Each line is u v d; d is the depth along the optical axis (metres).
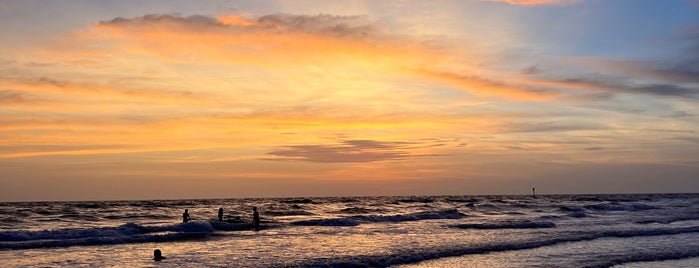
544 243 31.50
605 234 36.47
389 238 35.84
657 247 29.92
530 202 120.25
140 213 70.44
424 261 24.86
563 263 24.22
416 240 34.25
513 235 37.22
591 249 29.05
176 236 36.53
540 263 24.25
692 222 49.72
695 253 27.56
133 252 28.14
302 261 24.61
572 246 30.38
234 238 36.12
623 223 49.12
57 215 63.69
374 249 29.20
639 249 29.06
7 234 33.50
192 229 42.38
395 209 86.06
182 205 104.38
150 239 34.53
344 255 26.66
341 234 39.16
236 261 24.77
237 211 76.06
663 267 23.58
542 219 57.66
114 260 25.14
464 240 33.91
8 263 24.19
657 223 48.81
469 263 24.31
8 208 84.19
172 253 27.77
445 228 44.53
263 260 25.06
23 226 47.88
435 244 31.53
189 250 29.12
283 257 26.09
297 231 42.25
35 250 28.81
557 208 86.19
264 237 36.94
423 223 51.69
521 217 62.56
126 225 41.47
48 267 23.08
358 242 33.12
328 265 23.36
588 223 49.56
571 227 44.44
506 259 25.44
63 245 30.94
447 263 24.33
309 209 84.62
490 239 34.44
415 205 105.19
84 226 48.31
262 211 75.38
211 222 45.97
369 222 53.50
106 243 32.34
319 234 39.31
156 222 53.94
